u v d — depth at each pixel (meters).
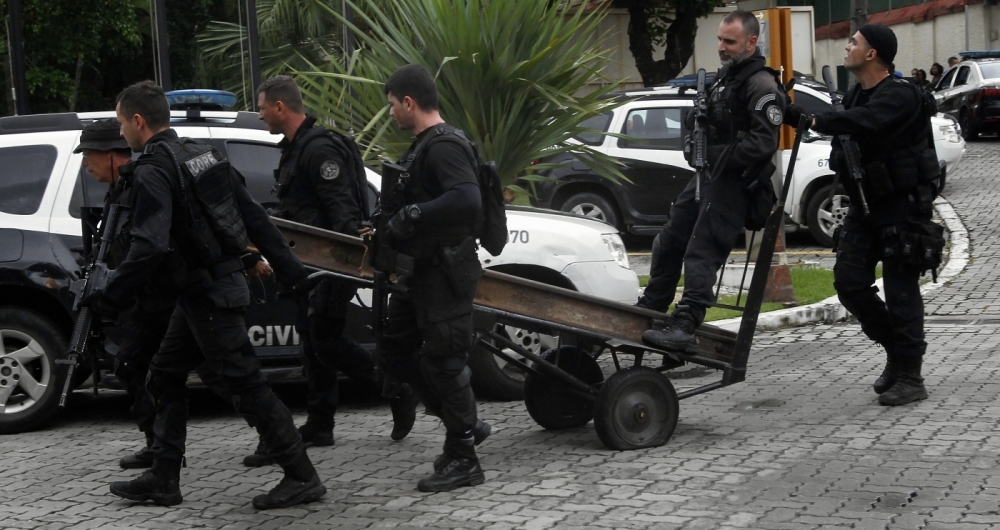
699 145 5.81
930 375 7.57
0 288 6.68
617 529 4.61
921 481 5.18
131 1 13.06
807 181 14.09
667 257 6.17
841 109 6.93
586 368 6.39
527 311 5.66
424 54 8.95
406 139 8.85
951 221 15.09
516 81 8.81
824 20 43.44
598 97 9.34
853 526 4.57
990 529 4.48
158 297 4.90
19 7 11.90
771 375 7.88
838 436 6.08
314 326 5.85
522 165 9.16
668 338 5.67
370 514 4.91
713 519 4.71
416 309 5.16
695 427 6.43
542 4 8.88
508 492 5.20
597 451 5.95
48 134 6.89
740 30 5.73
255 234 5.00
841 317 10.04
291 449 5.01
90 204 6.81
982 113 25.59
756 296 6.03
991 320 9.61
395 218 4.94
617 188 14.41
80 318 4.95
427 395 5.52
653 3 26.42
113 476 5.66
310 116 5.98
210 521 4.88
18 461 6.00
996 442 5.81
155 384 5.05
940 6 38.41
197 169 4.71
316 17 11.90
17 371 6.61
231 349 4.86
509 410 7.06
